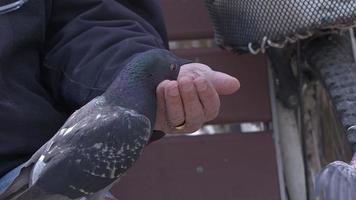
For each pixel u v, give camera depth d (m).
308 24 3.94
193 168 4.40
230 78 3.46
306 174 4.32
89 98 3.65
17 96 3.66
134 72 3.31
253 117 4.42
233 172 4.39
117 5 3.94
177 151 4.41
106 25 3.86
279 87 4.38
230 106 4.43
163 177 4.39
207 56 4.47
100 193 3.25
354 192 2.86
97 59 3.69
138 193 4.39
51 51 3.84
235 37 4.15
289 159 4.37
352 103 3.86
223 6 4.10
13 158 3.60
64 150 3.18
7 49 3.67
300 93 4.30
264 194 4.36
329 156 4.32
